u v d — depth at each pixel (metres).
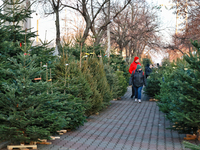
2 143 5.38
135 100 14.09
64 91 7.02
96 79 10.30
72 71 7.89
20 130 5.08
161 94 9.51
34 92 5.22
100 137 6.55
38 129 4.87
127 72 20.77
